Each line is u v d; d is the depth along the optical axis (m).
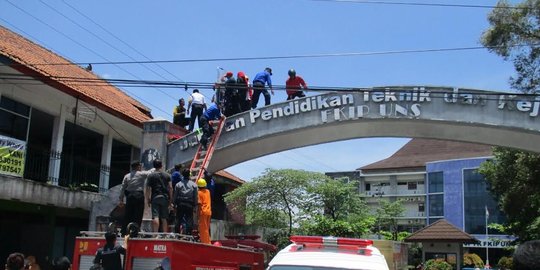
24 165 17.53
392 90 16.05
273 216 28.86
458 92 15.62
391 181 91.00
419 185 89.25
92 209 15.91
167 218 11.31
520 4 20.70
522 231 32.78
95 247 10.52
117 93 27.81
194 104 18.73
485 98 15.62
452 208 80.75
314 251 7.11
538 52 21.22
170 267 9.44
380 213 59.06
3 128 18.05
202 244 10.31
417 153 99.88
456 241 33.94
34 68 17.28
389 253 17.53
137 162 11.84
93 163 22.97
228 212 31.78
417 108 15.89
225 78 18.78
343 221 28.25
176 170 13.01
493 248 75.69
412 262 48.56
